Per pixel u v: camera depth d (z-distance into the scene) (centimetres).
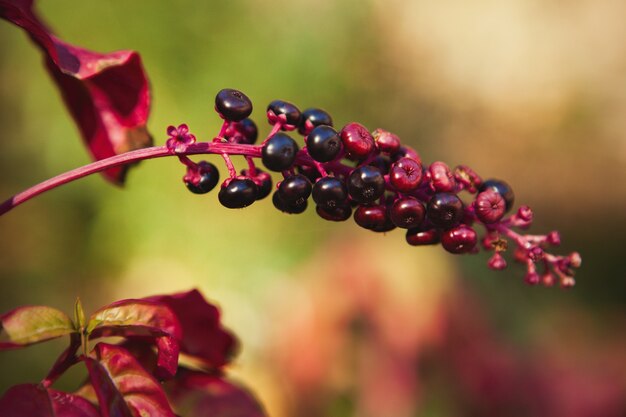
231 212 134
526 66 229
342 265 89
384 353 85
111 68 42
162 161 130
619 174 222
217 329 42
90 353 37
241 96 37
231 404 41
